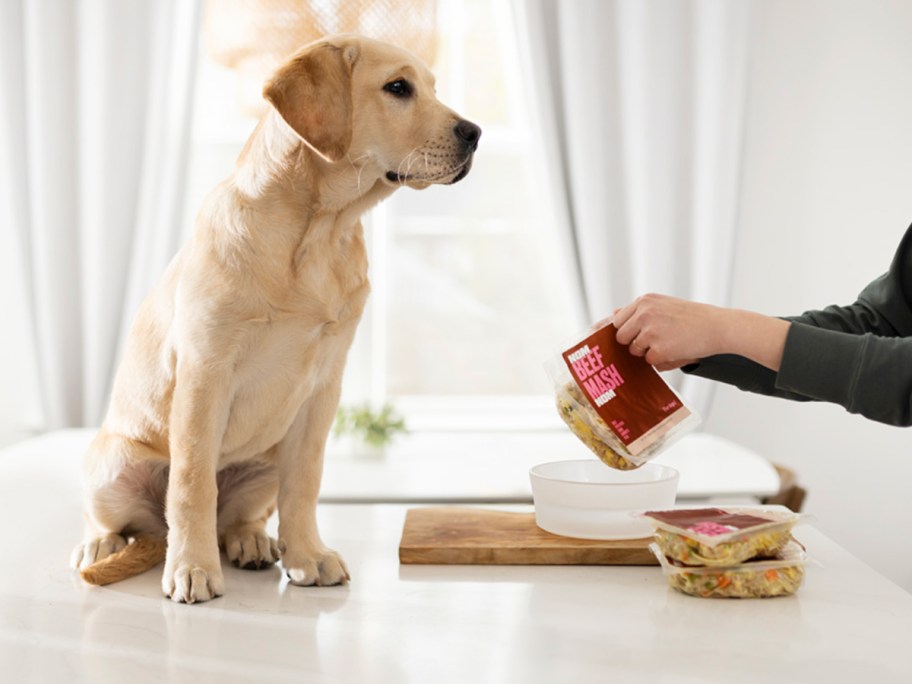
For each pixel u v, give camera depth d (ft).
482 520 4.31
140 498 4.30
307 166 3.82
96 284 9.16
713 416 10.01
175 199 9.24
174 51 9.17
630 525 3.97
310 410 4.13
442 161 4.26
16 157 9.30
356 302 4.09
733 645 2.95
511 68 10.28
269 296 3.76
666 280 9.32
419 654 2.88
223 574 3.91
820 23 9.73
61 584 3.71
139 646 2.96
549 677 2.69
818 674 2.71
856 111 9.78
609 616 3.23
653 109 9.19
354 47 4.12
